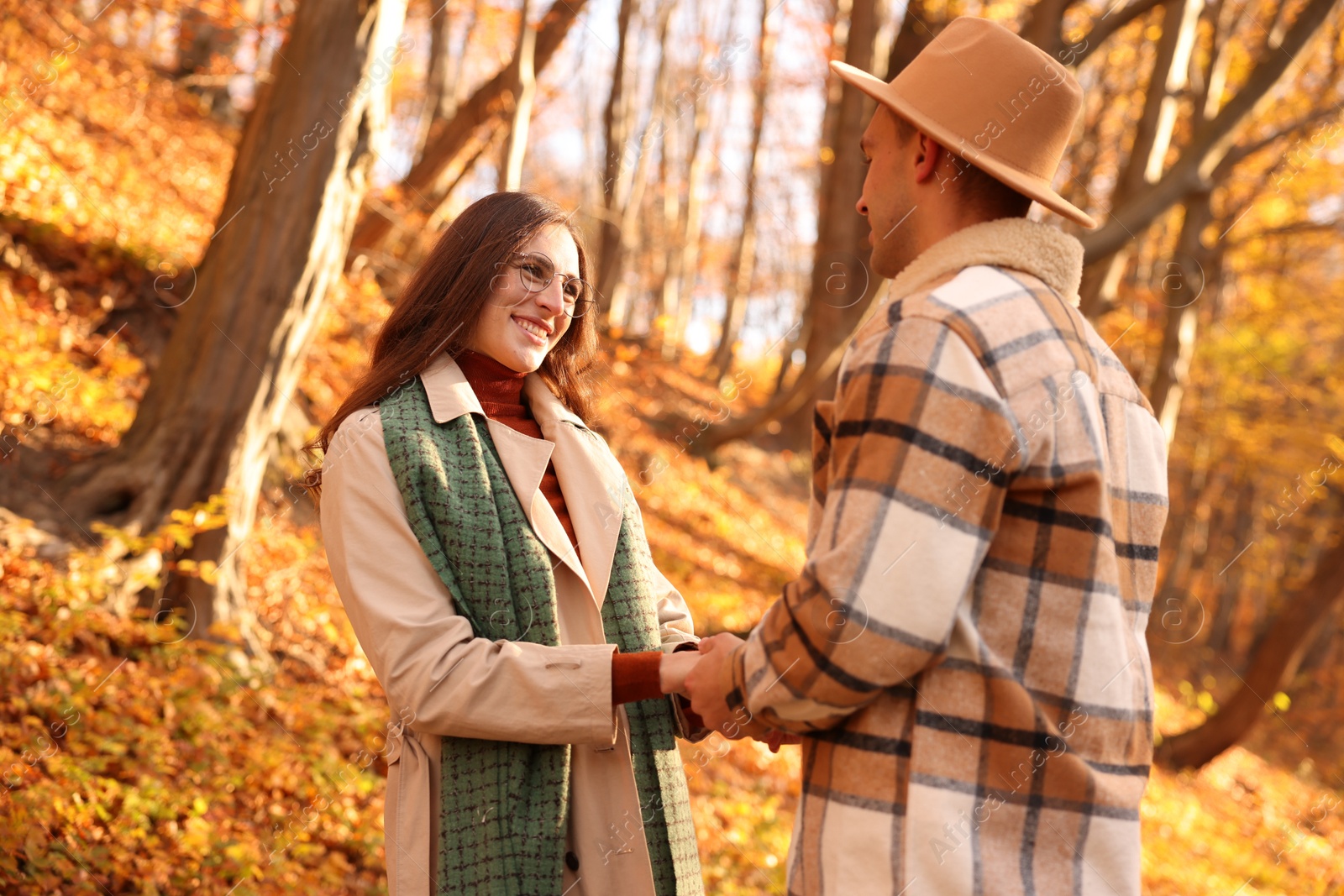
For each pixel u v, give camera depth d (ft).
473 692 5.31
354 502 5.65
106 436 17.40
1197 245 34.86
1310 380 49.67
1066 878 4.30
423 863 5.57
